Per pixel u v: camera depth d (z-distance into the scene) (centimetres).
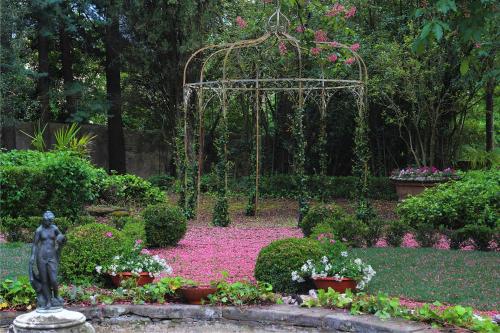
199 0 1834
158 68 1988
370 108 1884
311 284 673
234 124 2156
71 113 2055
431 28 525
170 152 2175
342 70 1603
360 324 514
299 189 1332
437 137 1819
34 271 482
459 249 984
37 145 1541
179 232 1047
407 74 1515
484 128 2033
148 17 1891
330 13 1399
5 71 1647
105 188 1455
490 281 736
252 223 1391
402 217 1174
